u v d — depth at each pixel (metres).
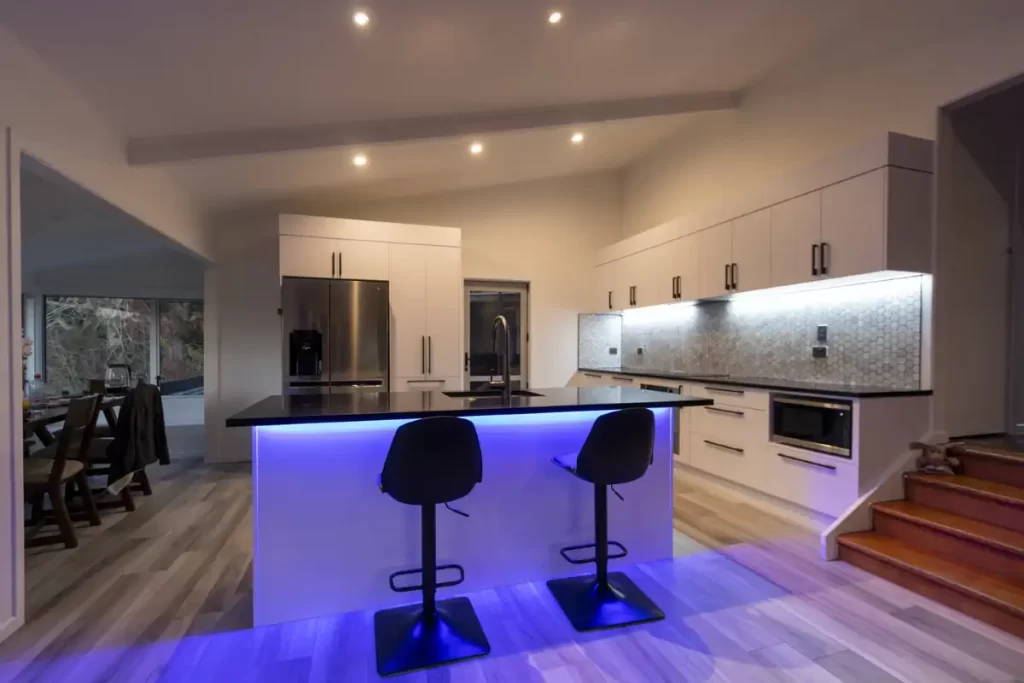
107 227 4.46
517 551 2.52
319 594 2.23
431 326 4.96
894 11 3.25
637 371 5.36
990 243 3.23
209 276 5.05
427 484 1.93
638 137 5.25
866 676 1.83
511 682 1.82
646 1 2.86
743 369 4.57
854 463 2.96
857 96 3.50
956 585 2.27
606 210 6.24
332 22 2.48
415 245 4.91
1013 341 3.29
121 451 3.49
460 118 3.84
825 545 2.81
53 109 2.37
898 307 3.30
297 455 2.19
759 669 1.87
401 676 1.85
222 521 3.42
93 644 2.02
